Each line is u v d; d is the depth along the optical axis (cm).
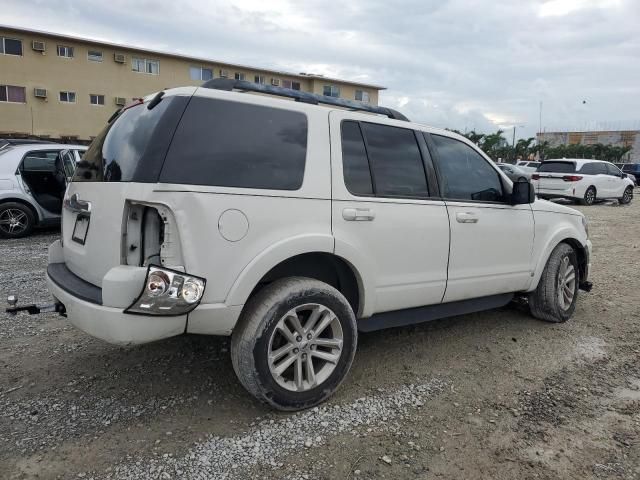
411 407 317
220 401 317
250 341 282
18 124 3219
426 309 390
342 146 332
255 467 253
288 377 317
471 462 263
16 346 398
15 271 641
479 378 362
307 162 310
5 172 867
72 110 3372
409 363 384
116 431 281
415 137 379
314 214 306
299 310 300
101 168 299
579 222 517
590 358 405
